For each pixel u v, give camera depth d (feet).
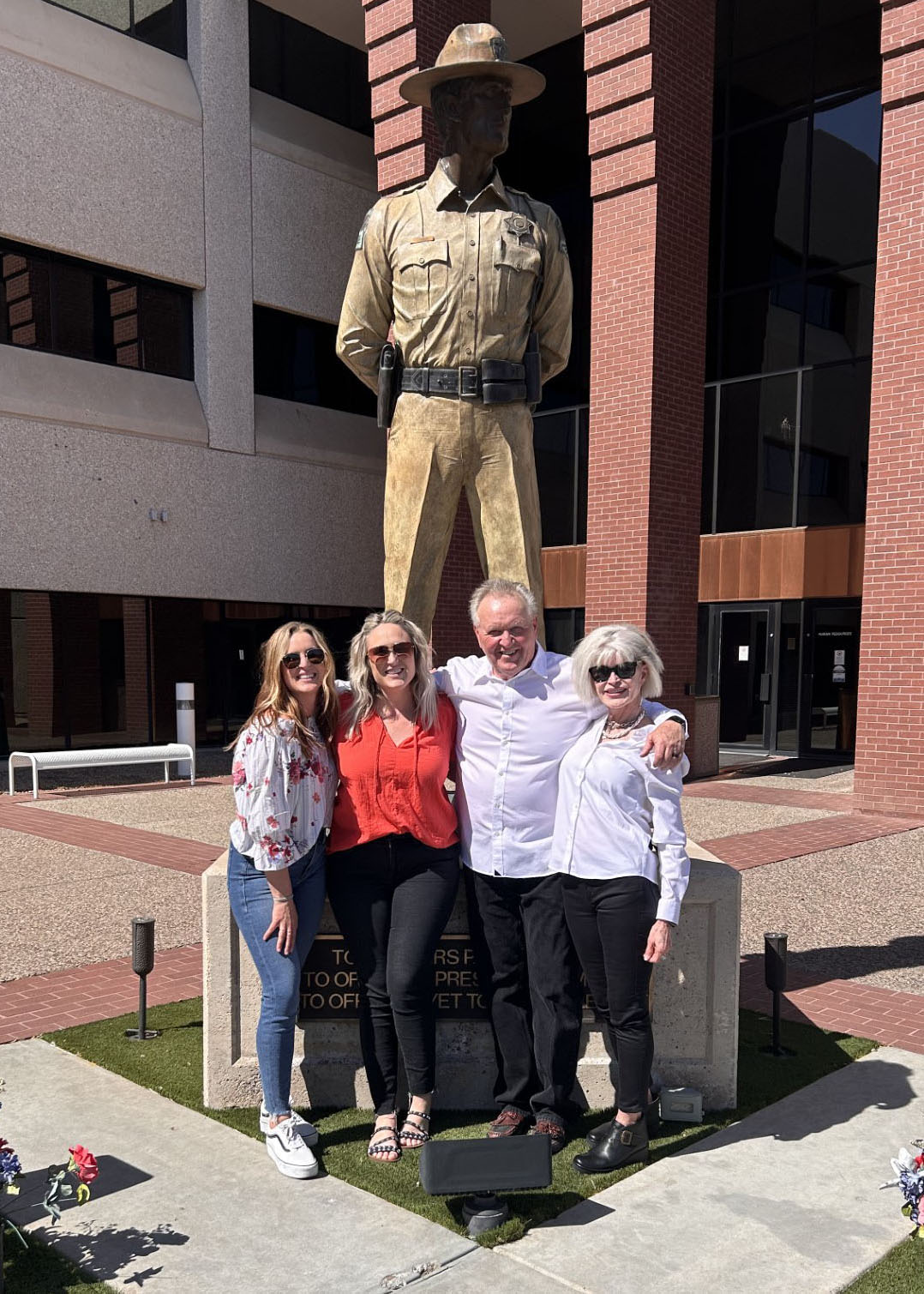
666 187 39.47
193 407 52.31
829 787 42.34
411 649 10.64
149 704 53.72
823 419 54.24
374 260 14.34
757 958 18.61
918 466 34.42
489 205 14.06
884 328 35.17
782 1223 9.51
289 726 10.51
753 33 56.85
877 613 35.50
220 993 12.16
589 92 40.09
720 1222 9.53
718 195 58.90
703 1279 8.61
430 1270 8.75
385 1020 11.02
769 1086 12.74
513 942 11.18
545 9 57.82
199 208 51.90
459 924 12.24
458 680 11.28
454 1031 12.35
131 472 49.32
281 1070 10.78
